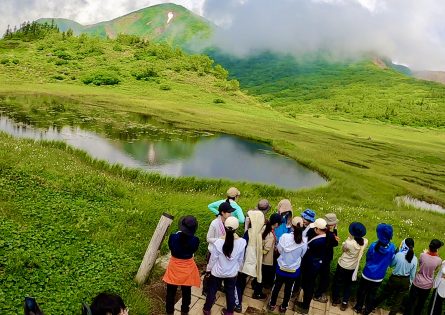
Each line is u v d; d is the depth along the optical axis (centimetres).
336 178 4069
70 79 13288
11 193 1491
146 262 1078
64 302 908
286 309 1060
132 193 1830
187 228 890
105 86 12888
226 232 890
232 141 6075
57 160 2356
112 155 4000
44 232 1238
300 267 1048
